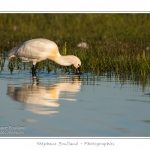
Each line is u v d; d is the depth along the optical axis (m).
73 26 34.06
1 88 16.94
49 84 17.94
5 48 27.59
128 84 17.80
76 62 21.22
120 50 25.09
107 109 13.69
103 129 11.76
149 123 12.23
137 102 14.62
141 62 20.56
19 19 35.47
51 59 21.31
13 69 21.77
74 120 12.50
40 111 13.41
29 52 20.91
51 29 33.38
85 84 17.92
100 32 31.33
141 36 28.80
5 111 13.38
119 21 33.62
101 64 21.34
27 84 17.92
